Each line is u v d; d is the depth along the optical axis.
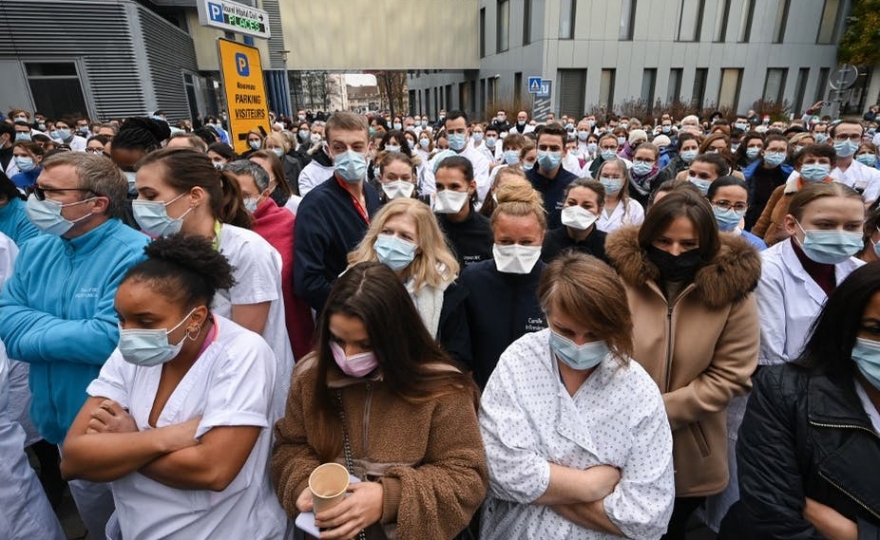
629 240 1.95
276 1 19.64
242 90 7.12
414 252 2.07
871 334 1.19
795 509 1.31
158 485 1.37
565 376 1.50
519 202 2.12
